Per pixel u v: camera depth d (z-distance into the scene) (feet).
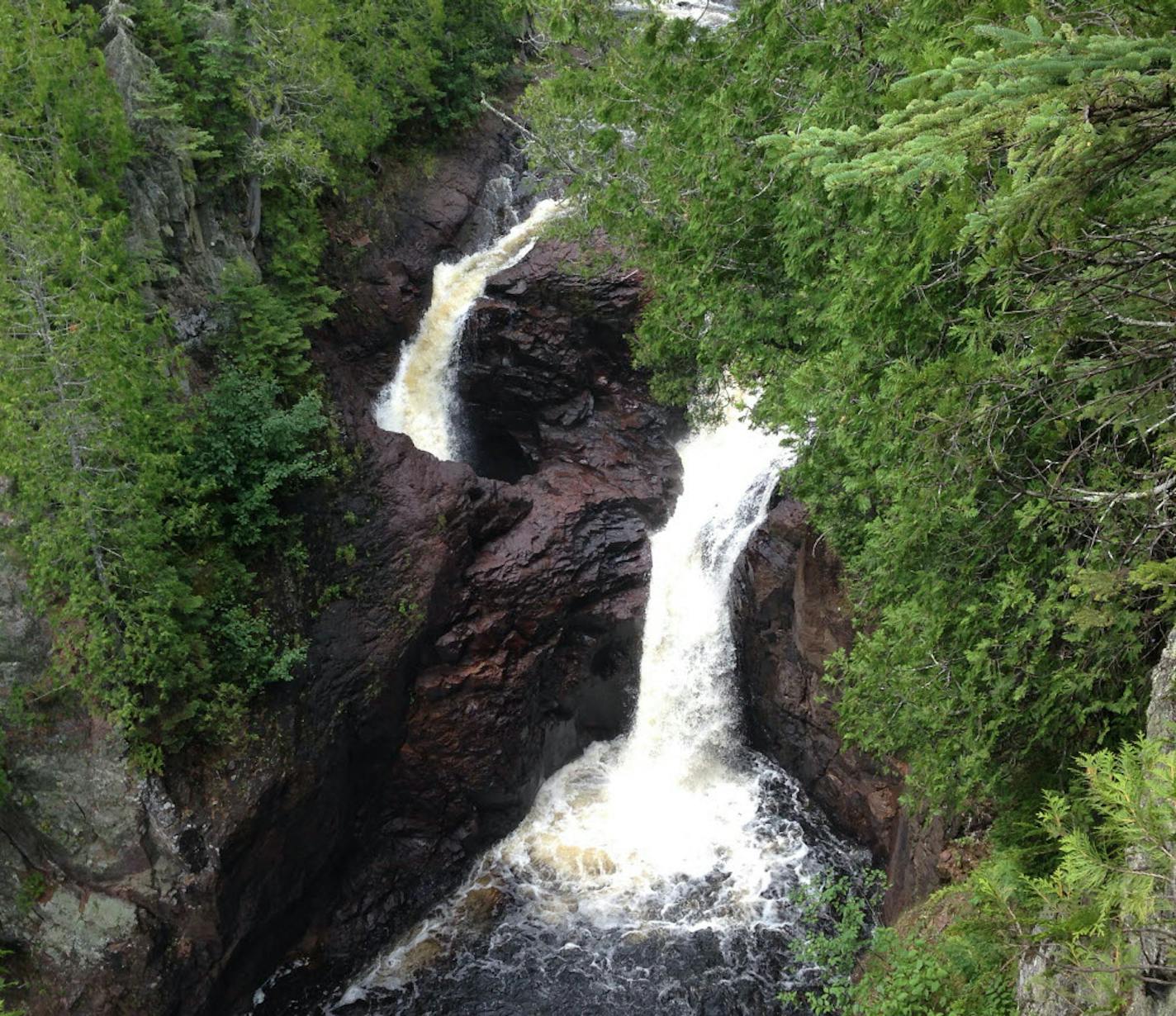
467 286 99.81
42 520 51.31
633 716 82.94
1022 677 31.27
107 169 59.62
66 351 50.01
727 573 79.41
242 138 75.51
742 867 69.26
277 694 63.05
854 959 52.85
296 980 63.72
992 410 26.30
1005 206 17.49
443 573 73.72
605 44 54.44
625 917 66.69
